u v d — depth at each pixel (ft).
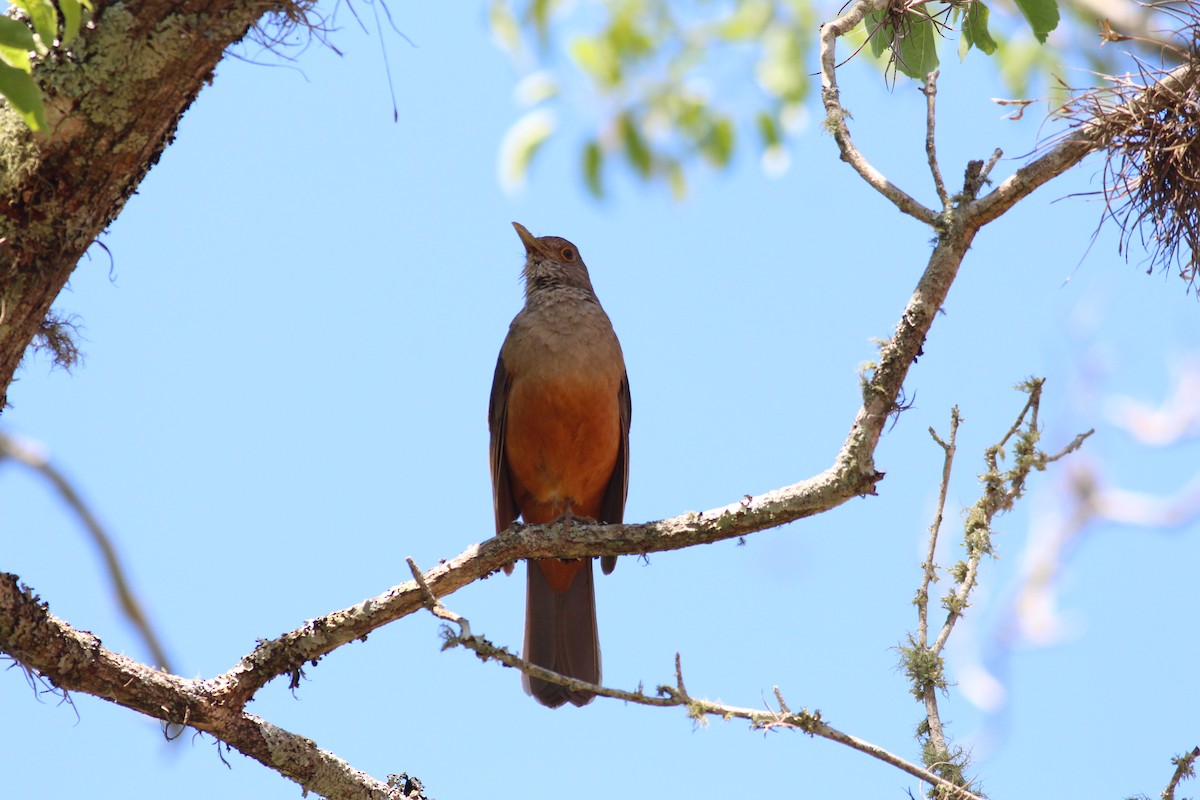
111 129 22.26
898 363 28.43
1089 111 29.76
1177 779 25.46
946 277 28.50
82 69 21.91
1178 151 29.12
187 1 22.03
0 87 19.56
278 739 27.73
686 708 24.50
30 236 22.44
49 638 24.68
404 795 29.01
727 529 29.35
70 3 19.71
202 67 22.49
